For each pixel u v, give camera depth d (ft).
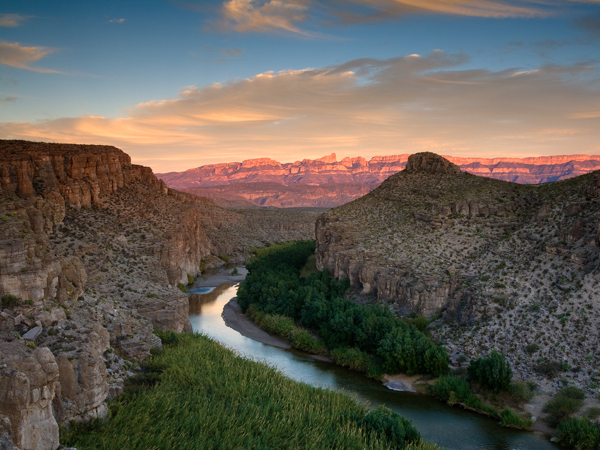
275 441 128.47
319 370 214.07
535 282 223.10
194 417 131.64
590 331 188.55
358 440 133.69
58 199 276.62
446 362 195.62
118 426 118.21
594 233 221.05
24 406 91.97
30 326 120.67
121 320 172.24
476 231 282.36
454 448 148.66
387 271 267.18
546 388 175.83
